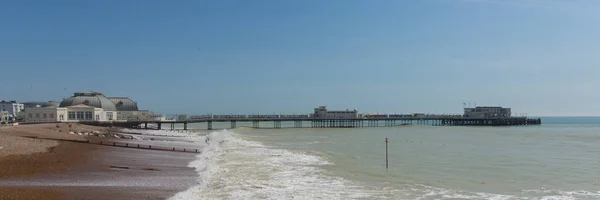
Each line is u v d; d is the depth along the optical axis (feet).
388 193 86.74
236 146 194.80
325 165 127.03
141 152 147.74
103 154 132.87
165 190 80.79
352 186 93.20
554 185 97.55
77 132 245.86
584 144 225.35
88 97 485.56
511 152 175.83
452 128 513.86
